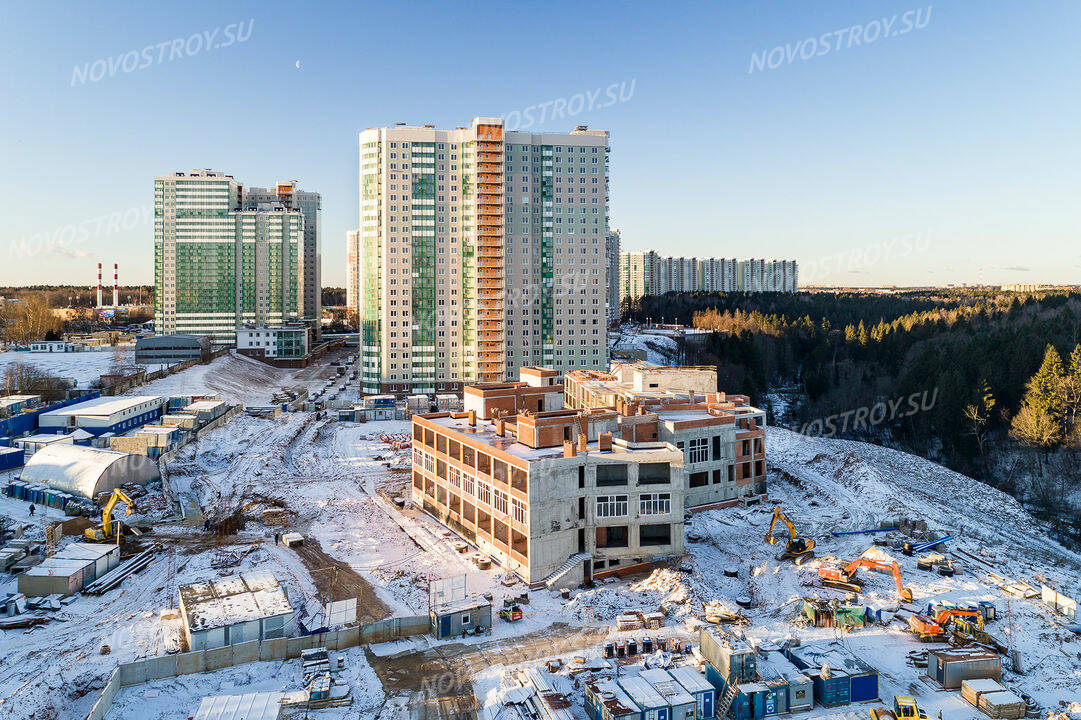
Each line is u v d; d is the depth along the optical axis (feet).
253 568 234.58
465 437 263.49
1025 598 205.26
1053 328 577.02
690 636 183.21
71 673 163.84
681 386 385.09
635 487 232.73
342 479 357.41
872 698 153.69
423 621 189.16
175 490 328.90
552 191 642.22
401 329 622.95
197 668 167.63
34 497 292.40
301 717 149.38
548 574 223.71
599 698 146.30
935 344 636.07
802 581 220.02
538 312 649.61
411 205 615.16
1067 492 394.73
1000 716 145.69
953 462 460.96
